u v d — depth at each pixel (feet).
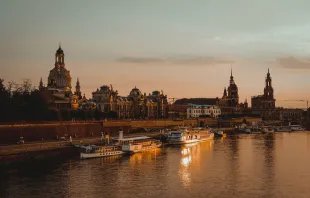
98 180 341.21
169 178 350.84
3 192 297.94
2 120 561.02
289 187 317.63
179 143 646.33
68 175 359.25
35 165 403.34
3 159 397.19
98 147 479.82
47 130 558.97
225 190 307.78
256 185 324.19
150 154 510.99
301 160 457.27
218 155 502.38
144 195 293.64
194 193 298.76
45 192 300.20
